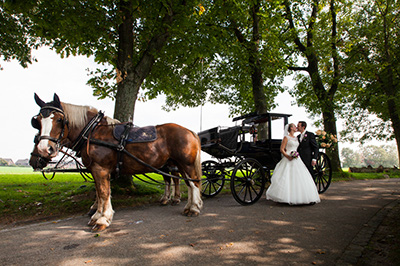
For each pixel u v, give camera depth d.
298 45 14.00
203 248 2.88
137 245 3.03
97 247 3.00
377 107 17.39
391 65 15.75
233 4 7.43
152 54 6.57
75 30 5.44
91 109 4.23
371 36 15.09
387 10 15.20
